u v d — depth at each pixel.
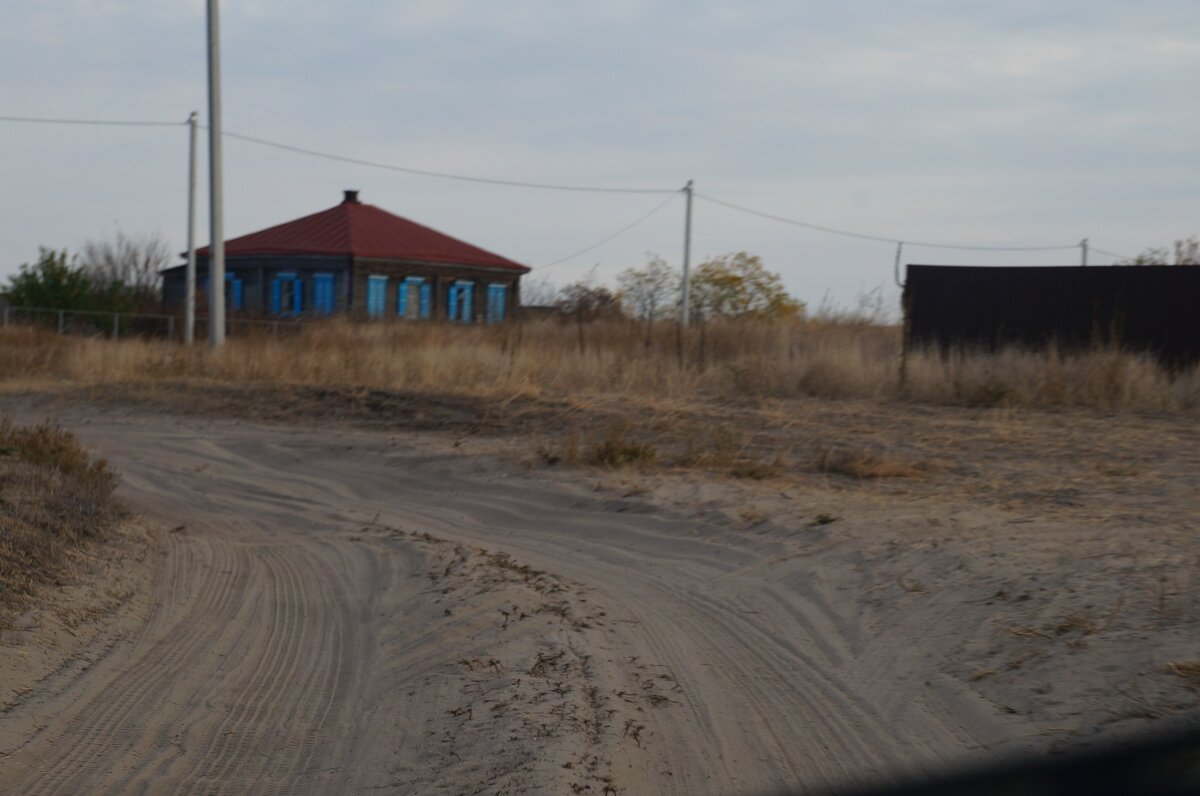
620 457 12.70
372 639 7.20
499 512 11.44
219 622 7.56
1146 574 6.61
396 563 9.23
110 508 10.27
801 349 23.16
